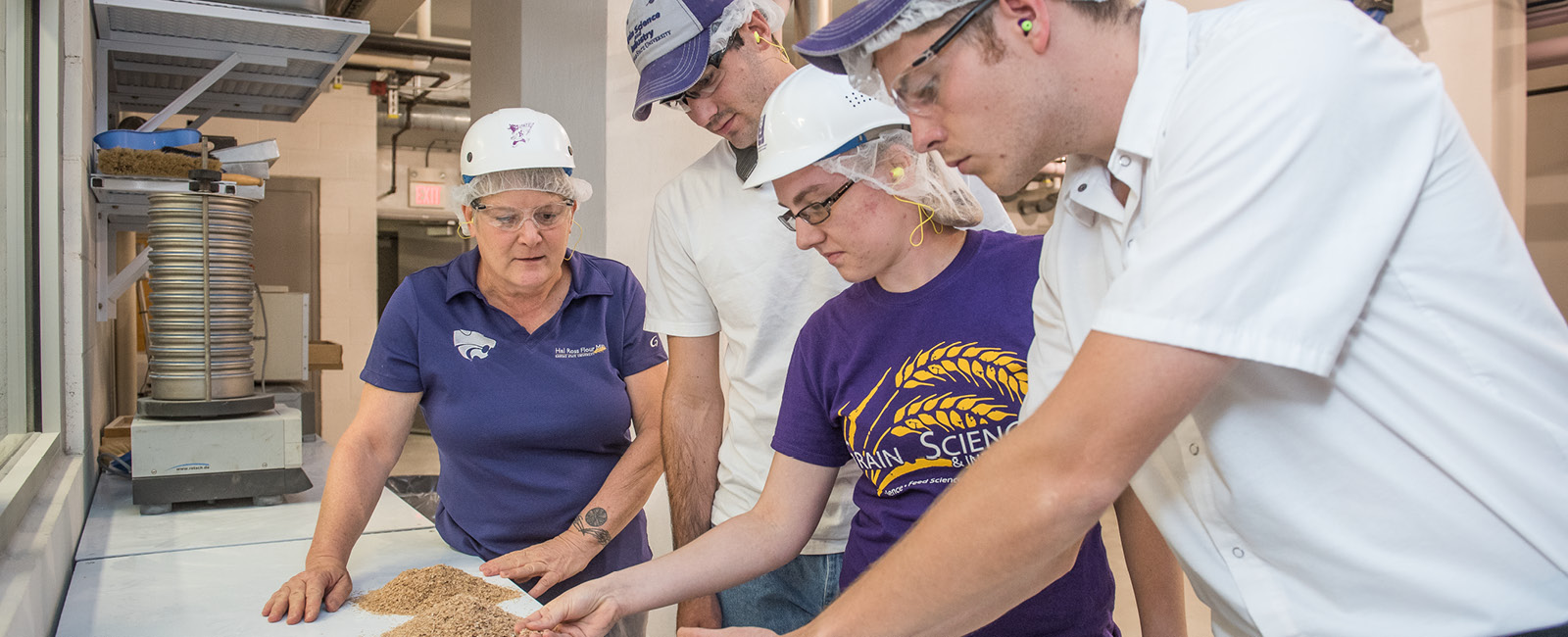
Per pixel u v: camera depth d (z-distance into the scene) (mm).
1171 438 884
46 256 1915
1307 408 760
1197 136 709
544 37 2719
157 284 2047
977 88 797
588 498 1707
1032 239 1280
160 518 1962
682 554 1284
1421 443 736
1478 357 728
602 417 1676
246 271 2135
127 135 2045
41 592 1231
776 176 1198
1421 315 724
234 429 2043
